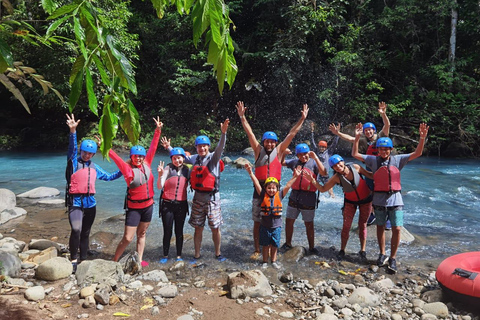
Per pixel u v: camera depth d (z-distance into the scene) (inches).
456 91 735.7
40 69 600.1
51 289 141.2
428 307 134.7
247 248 200.8
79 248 184.7
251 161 568.7
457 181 409.7
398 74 778.8
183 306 133.0
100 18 48.5
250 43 765.9
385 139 174.1
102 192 346.0
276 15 734.5
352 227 238.7
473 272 133.4
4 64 47.4
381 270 172.7
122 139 692.1
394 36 774.5
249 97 816.3
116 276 151.3
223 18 49.5
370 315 131.8
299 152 191.2
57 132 768.3
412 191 350.9
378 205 173.9
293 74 707.4
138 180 163.5
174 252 193.0
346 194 183.6
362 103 714.2
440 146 701.3
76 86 43.8
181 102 789.9
